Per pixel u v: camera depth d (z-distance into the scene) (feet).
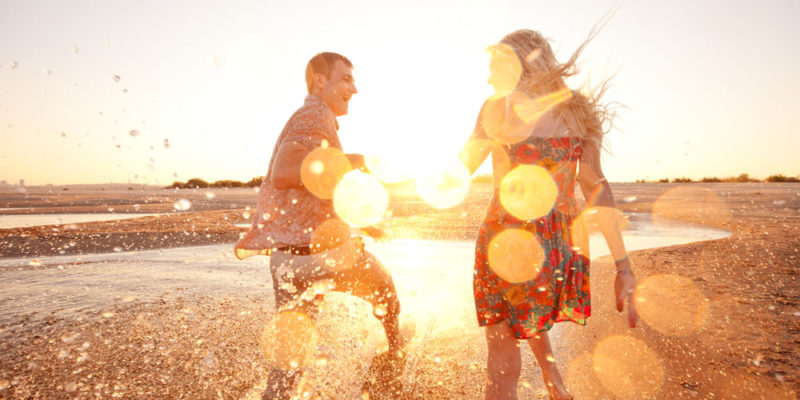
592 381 7.17
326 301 11.30
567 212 5.77
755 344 8.21
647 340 8.76
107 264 18.13
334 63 6.90
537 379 7.28
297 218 6.57
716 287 12.64
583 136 5.88
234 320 10.35
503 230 5.66
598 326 9.75
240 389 6.94
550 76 5.53
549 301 5.55
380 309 7.36
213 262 18.51
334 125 6.93
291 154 6.27
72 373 7.45
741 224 30.17
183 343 8.87
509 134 5.63
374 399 6.59
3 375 7.38
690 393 6.55
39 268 17.20
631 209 46.65
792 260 16.43
